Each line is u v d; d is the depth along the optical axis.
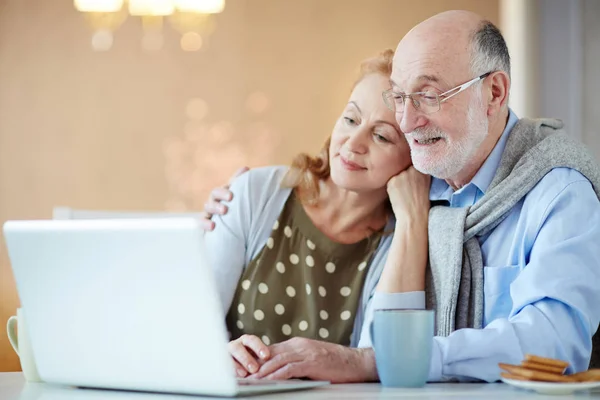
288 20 6.96
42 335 1.71
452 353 1.86
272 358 1.87
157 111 7.02
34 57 7.06
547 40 4.43
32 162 7.05
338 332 2.52
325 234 2.59
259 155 6.96
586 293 1.96
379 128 2.44
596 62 4.35
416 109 2.24
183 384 1.57
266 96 6.97
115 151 7.03
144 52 7.03
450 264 2.27
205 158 7.00
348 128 2.50
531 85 4.45
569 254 2.02
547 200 2.17
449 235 2.29
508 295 2.22
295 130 6.95
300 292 2.57
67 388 1.76
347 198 2.58
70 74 7.05
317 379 1.87
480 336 1.87
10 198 7.05
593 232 2.07
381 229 2.61
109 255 1.57
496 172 2.31
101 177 7.04
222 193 2.68
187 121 7.02
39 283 1.67
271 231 2.62
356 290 2.54
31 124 7.05
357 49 6.91
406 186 2.43
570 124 4.39
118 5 6.96
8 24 7.05
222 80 6.99
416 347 1.73
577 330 1.92
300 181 2.65
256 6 6.97
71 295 1.64
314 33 6.94
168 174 7.02
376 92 2.46
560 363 1.61
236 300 2.60
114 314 1.59
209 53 7.01
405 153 2.46
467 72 2.23
